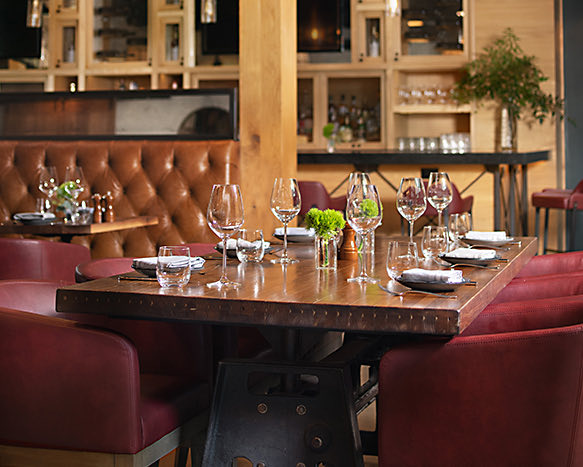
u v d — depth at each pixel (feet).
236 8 26.45
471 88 27.53
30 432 6.21
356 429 6.00
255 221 15.39
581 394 5.60
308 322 5.50
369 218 6.75
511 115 26.89
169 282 6.20
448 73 28.32
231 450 6.23
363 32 27.68
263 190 15.35
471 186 21.42
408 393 5.81
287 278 6.79
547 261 10.12
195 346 7.61
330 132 24.90
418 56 27.50
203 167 15.29
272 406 6.14
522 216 26.68
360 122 27.96
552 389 5.59
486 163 20.86
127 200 15.57
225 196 6.51
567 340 5.54
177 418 6.59
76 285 6.36
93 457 6.11
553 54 27.07
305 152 22.50
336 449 5.99
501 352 5.61
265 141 15.29
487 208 21.33
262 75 15.26
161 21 26.76
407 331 5.28
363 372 12.51
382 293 5.89
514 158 20.70
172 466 9.08
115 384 5.99
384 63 27.53
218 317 5.72
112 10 26.78
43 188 13.71
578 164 27.12
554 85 27.12
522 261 8.73
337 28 26.48
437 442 5.80
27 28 25.86
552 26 27.02
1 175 16.11
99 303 6.05
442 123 28.58
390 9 18.52
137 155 15.58
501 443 5.69
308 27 26.71
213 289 6.12
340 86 28.30
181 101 15.89
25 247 11.41
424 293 5.81
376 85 28.02
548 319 6.85
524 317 6.88
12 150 16.12
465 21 27.27
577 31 26.89
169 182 15.40
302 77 27.96
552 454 5.66
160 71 26.78
